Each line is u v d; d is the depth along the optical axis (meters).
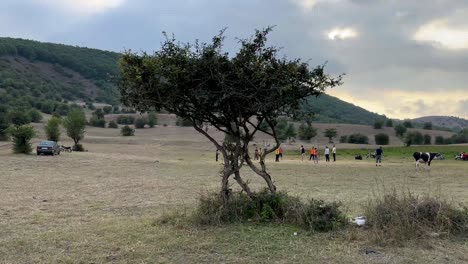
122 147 73.69
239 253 7.14
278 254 7.08
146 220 9.99
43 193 16.36
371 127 127.69
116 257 6.99
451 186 19.47
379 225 8.34
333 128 116.56
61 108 150.00
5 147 62.09
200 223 9.00
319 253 7.14
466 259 6.90
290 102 8.68
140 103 8.76
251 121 9.45
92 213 11.69
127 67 8.46
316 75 8.71
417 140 110.62
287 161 46.12
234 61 8.34
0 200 14.18
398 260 6.82
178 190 17.47
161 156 54.62
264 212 9.11
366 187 18.78
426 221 8.41
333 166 35.59
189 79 8.23
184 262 6.72
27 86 177.25
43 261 6.83
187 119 9.11
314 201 9.25
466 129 118.88
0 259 6.97
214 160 46.56
